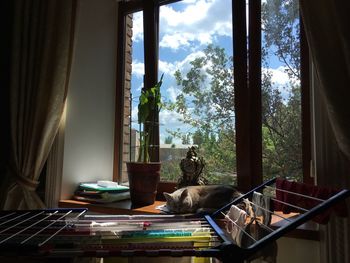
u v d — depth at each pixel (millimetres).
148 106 1616
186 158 1544
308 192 911
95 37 1959
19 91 1701
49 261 747
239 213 978
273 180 1089
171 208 1305
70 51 1714
